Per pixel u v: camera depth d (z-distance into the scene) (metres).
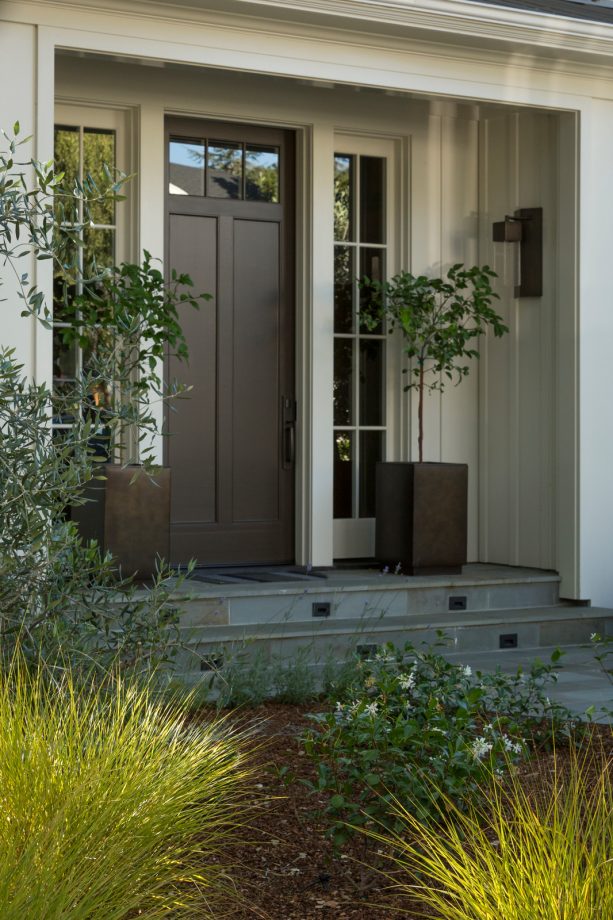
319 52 7.12
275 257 8.45
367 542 8.82
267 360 8.42
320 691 5.86
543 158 8.62
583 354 8.26
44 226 4.71
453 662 7.16
